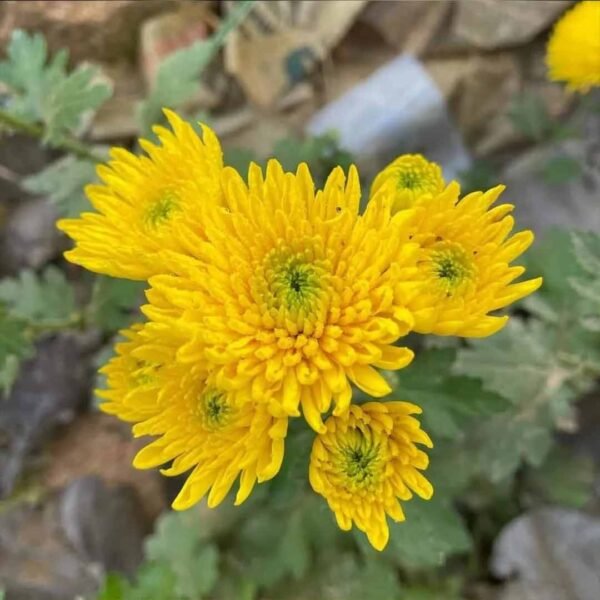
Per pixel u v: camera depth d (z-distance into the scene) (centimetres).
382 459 14
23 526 26
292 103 28
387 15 27
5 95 26
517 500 25
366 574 23
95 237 15
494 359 23
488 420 22
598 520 23
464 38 27
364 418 14
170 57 22
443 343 24
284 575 24
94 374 27
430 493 14
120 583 21
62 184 23
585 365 22
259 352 14
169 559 24
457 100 28
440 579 24
